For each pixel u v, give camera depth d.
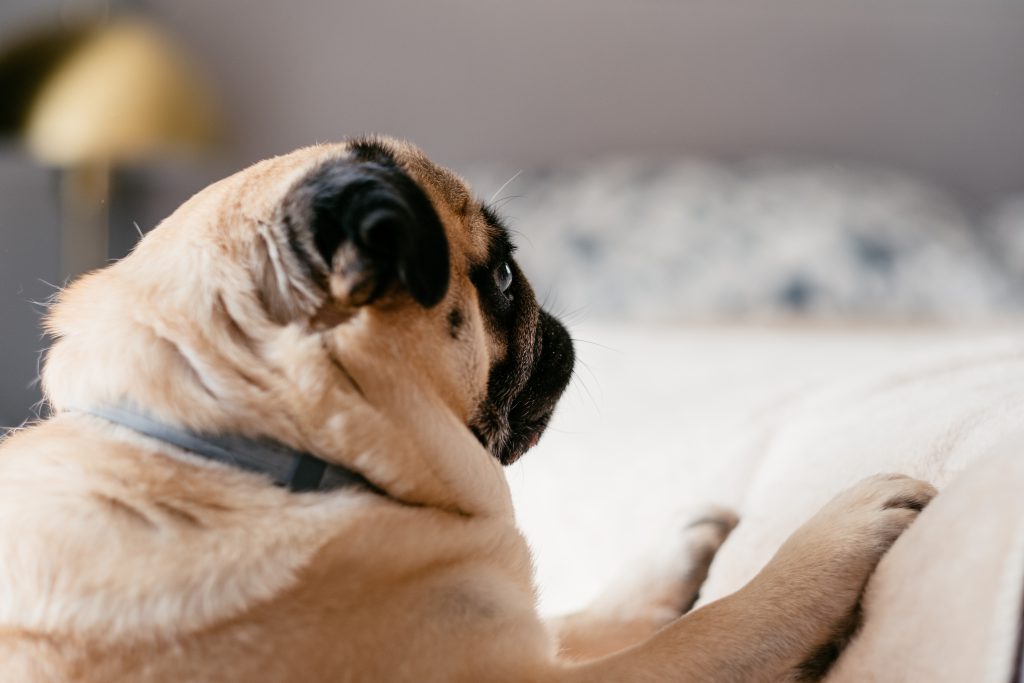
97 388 1.01
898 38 4.81
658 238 3.74
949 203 4.19
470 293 1.18
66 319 1.09
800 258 3.62
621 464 1.92
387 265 0.99
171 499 0.94
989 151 4.91
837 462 1.20
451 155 4.71
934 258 3.63
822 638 0.95
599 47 4.72
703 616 0.98
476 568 1.04
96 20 3.42
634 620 1.31
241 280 1.02
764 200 3.88
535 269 3.74
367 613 0.93
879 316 3.55
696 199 3.89
